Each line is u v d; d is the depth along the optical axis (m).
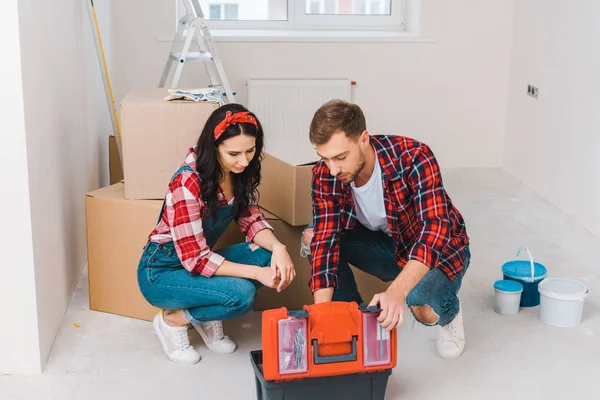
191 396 2.40
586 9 3.97
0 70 2.33
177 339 2.60
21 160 2.39
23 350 2.51
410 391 2.43
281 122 4.94
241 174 2.49
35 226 2.49
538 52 4.59
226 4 5.08
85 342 2.74
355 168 2.11
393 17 5.21
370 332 2.09
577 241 3.79
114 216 2.83
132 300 2.90
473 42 5.01
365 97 5.04
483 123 5.14
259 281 2.48
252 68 4.89
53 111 2.80
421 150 2.24
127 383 2.47
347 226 2.42
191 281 2.45
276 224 2.84
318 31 5.14
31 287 2.47
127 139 2.74
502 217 4.15
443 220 2.19
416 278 2.12
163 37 4.71
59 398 2.38
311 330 2.05
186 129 2.75
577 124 4.07
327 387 2.14
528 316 2.97
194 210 2.39
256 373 2.18
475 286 3.25
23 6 2.36
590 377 2.53
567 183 4.20
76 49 3.30
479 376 2.53
